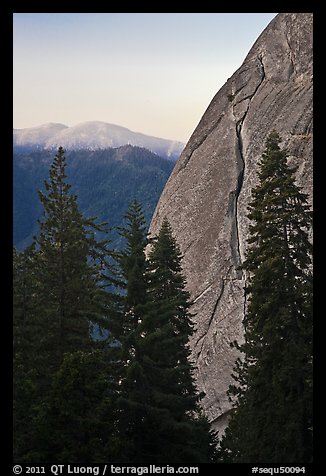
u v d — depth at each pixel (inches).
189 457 753.0
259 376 727.1
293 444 679.7
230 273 1541.6
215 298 1537.9
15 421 705.0
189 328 1095.0
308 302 719.7
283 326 719.1
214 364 1455.5
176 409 778.2
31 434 692.1
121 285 799.1
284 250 726.5
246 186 1637.6
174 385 798.5
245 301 1472.7
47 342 860.0
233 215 1630.2
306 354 693.9
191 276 1626.5
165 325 776.3
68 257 952.3
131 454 740.0
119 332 783.1
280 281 721.0
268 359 714.8
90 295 941.8
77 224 1016.9
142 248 801.6
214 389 1427.2
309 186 1439.5
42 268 945.5
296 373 685.3
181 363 1015.6
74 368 698.8
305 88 1635.1
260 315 737.0
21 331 834.2
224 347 1456.7
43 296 923.4
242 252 1553.9
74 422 692.1
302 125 1549.0
